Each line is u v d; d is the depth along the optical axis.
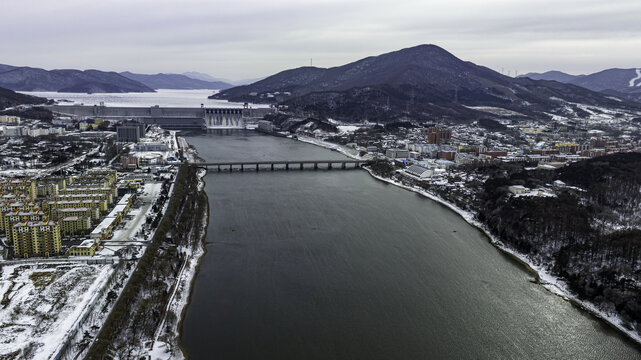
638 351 180.00
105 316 184.62
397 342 181.88
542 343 183.75
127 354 165.62
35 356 157.62
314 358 170.75
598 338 188.12
